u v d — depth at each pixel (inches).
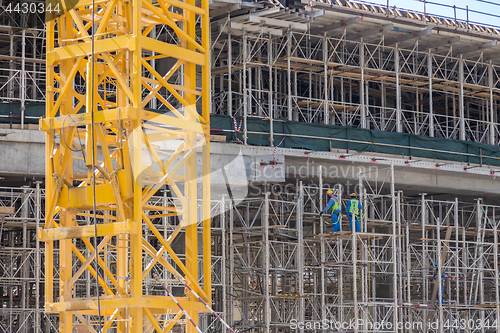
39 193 1277.1
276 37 1731.1
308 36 1780.3
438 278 1510.8
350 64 1961.1
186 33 731.4
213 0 1491.1
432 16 1769.2
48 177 688.4
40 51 1705.2
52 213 679.1
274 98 1764.3
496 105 2170.3
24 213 1301.7
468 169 1745.8
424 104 2203.5
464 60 1909.4
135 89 644.7
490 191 1843.0
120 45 650.8
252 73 1925.4
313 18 1610.5
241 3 1524.4
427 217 1813.5
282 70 1840.6
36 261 1262.3
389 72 1798.7
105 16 669.9
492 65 1957.4
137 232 636.7
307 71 1825.8
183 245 1486.2
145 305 639.8
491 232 1844.2
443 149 1739.7
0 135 1307.8
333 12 1638.8
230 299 1487.5
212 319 1524.4
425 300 1593.3
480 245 1667.1
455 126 1959.9
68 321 687.1
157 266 1437.0
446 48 1888.5
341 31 1744.6
